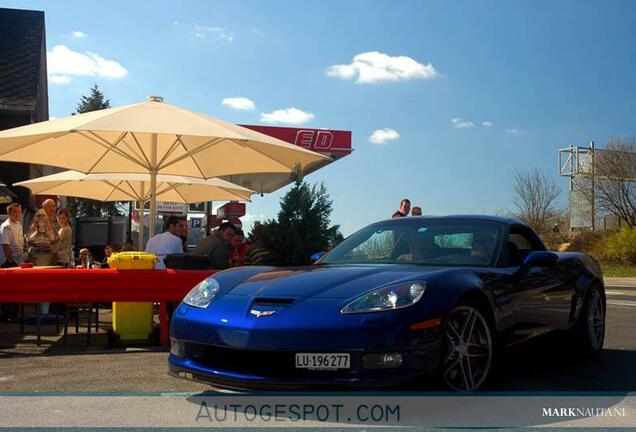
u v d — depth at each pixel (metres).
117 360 6.02
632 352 6.56
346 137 27.55
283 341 3.97
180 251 9.06
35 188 13.52
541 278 5.40
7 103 21.03
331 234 12.30
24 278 6.66
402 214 10.66
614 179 40.22
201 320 4.31
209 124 7.83
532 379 5.21
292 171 9.87
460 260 5.13
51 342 7.36
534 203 43.62
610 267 32.44
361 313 4.00
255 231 12.37
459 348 4.32
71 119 7.93
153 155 9.47
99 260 17.78
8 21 25.47
